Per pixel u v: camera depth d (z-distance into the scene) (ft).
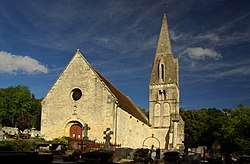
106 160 65.67
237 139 134.51
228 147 146.92
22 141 84.79
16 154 41.32
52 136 113.80
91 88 113.29
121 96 151.02
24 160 41.75
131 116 132.16
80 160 65.36
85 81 114.73
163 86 185.88
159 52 194.80
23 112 218.79
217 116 243.81
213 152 113.60
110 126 107.24
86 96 113.29
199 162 93.35
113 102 109.19
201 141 231.30
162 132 178.70
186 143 130.11
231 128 149.38
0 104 221.25
